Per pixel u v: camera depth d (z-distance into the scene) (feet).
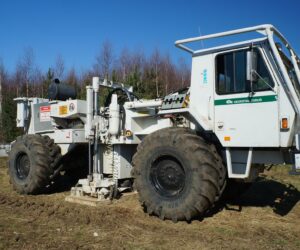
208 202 16.03
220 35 16.87
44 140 23.75
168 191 17.22
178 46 18.12
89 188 21.03
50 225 16.24
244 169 17.12
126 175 21.94
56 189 25.54
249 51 15.71
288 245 13.60
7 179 30.63
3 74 116.78
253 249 13.12
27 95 107.65
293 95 15.10
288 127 15.42
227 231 15.25
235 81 16.85
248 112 16.40
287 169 33.88
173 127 17.95
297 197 22.35
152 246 13.46
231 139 16.81
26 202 21.18
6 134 65.98
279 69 15.69
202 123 17.17
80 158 25.59
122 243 13.75
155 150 17.48
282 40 17.19
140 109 20.66
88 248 13.14
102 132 21.98
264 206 19.84
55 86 25.90
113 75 63.36
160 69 113.80
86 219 16.92
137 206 19.39
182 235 14.73
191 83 18.17
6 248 13.08
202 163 15.99
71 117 24.38
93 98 22.27
